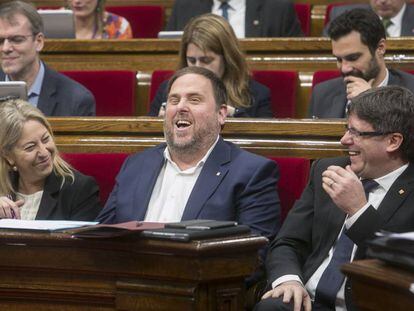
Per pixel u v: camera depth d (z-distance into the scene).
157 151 7.14
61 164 7.31
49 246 5.38
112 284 5.27
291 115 9.77
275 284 6.18
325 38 10.05
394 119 6.08
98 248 5.25
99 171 7.62
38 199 7.18
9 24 9.25
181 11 12.34
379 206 6.10
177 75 6.95
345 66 8.49
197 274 4.94
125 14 13.27
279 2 11.94
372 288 4.45
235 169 6.77
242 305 5.26
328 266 6.21
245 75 9.17
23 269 5.48
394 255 4.39
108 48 10.61
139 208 6.89
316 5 13.27
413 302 4.15
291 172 7.16
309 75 10.06
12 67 9.30
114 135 7.75
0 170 7.10
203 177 6.78
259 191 6.70
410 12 11.49
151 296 5.12
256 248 5.22
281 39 10.15
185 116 6.83
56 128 7.80
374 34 8.42
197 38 9.03
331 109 9.01
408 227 6.01
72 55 10.72
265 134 7.38
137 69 10.53
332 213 6.39
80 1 11.84
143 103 10.37
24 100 7.77
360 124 6.13
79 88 9.44
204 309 5.05
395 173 6.20
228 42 9.05
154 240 5.04
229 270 5.09
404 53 9.70
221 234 5.10
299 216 6.59
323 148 7.26
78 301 5.39
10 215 6.69
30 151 6.97
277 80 9.81
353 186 5.94
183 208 6.80
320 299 6.16
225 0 12.09
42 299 5.47
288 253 6.41
